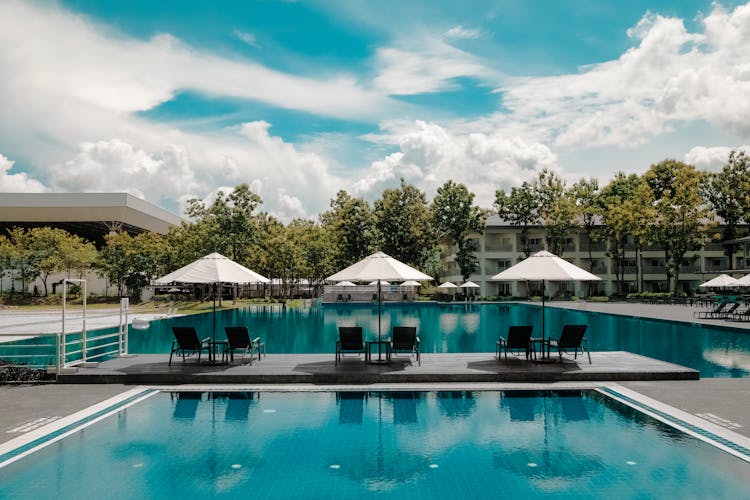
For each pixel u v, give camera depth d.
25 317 31.55
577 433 7.34
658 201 48.69
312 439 7.18
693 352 15.55
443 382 10.49
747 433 7.19
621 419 7.98
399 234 57.69
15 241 54.47
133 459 6.39
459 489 5.53
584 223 55.66
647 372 10.53
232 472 5.99
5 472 5.93
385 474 5.94
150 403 9.12
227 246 43.12
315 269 62.88
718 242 57.06
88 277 61.53
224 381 10.52
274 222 61.50
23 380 10.62
